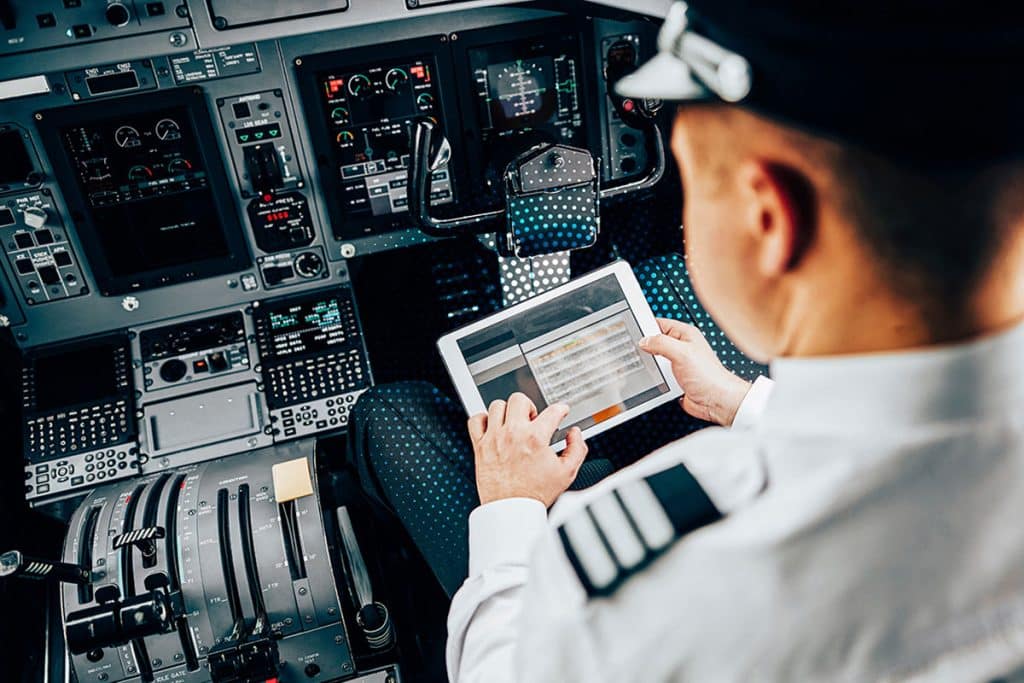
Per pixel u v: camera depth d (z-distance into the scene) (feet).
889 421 1.42
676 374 4.99
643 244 7.87
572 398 5.09
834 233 1.35
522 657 1.73
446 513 5.39
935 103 1.16
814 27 1.18
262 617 5.22
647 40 6.73
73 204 6.51
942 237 1.28
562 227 5.66
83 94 6.11
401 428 5.59
